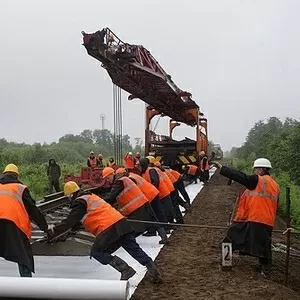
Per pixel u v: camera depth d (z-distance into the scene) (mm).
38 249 8250
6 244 5785
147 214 8195
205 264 8070
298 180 34031
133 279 7020
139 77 17719
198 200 18953
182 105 26531
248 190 7691
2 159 41156
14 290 1792
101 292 1769
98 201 6551
